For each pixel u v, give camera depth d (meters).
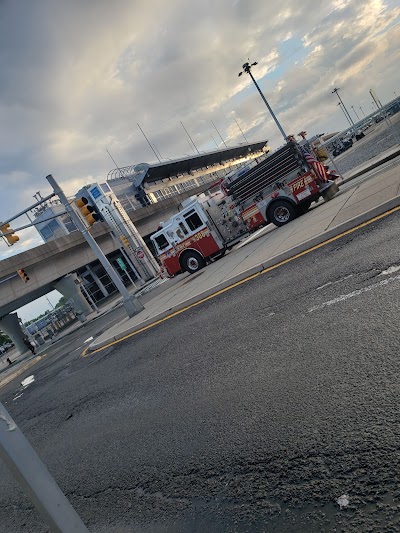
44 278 34.44
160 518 2.84
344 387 3.07
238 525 2.34
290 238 10.74
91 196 38.91
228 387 4.27
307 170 14.44
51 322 44.50
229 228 16.80
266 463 2.73
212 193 17.20
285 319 5.27
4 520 4.44
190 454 3.42
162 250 18.48
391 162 14.59
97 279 46.44
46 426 6.98
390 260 5.12
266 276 8.40
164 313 10.95
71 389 8.78
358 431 2.52
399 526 1.78
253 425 3.27
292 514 2.19
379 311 3.97
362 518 1.92
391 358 3.11
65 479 4.39
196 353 6.11
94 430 5.45
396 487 1.99
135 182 55.25
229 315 7.11
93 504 3.56
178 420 4.21
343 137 18.47
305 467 2.48
